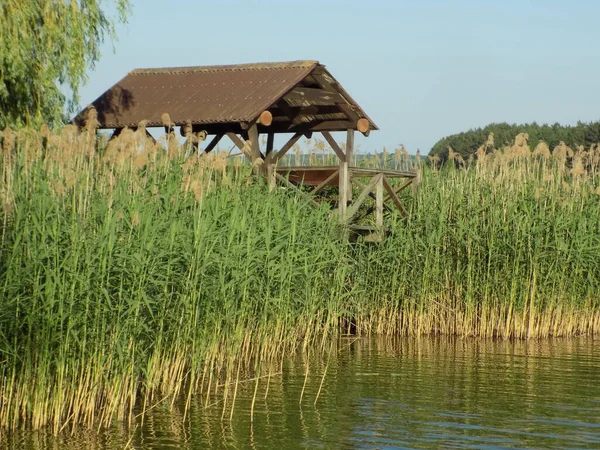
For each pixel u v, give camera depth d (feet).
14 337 38.55
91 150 45.03
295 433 40.19
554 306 72.28
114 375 41.60
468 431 40.83
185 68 83.25
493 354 61.98
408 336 71.05
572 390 49.78
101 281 40.37
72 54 70.74
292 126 85.20
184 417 42.68
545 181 73.00
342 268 65.31
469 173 75.46
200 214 47.34
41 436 38.65
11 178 42.16
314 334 65.72
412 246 71.51
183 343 46.62
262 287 55.83
